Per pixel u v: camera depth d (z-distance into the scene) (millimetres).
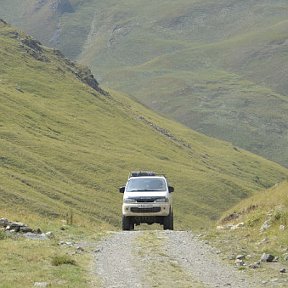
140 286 19828
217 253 27734
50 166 193750
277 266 23984
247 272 22797
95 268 23453
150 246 30156
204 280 21219
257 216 37000
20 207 124625
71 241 31625
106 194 190625
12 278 20281
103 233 37406
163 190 43688
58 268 22734
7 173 155625
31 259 24297
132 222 42969
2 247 26938
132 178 45312
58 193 157875
